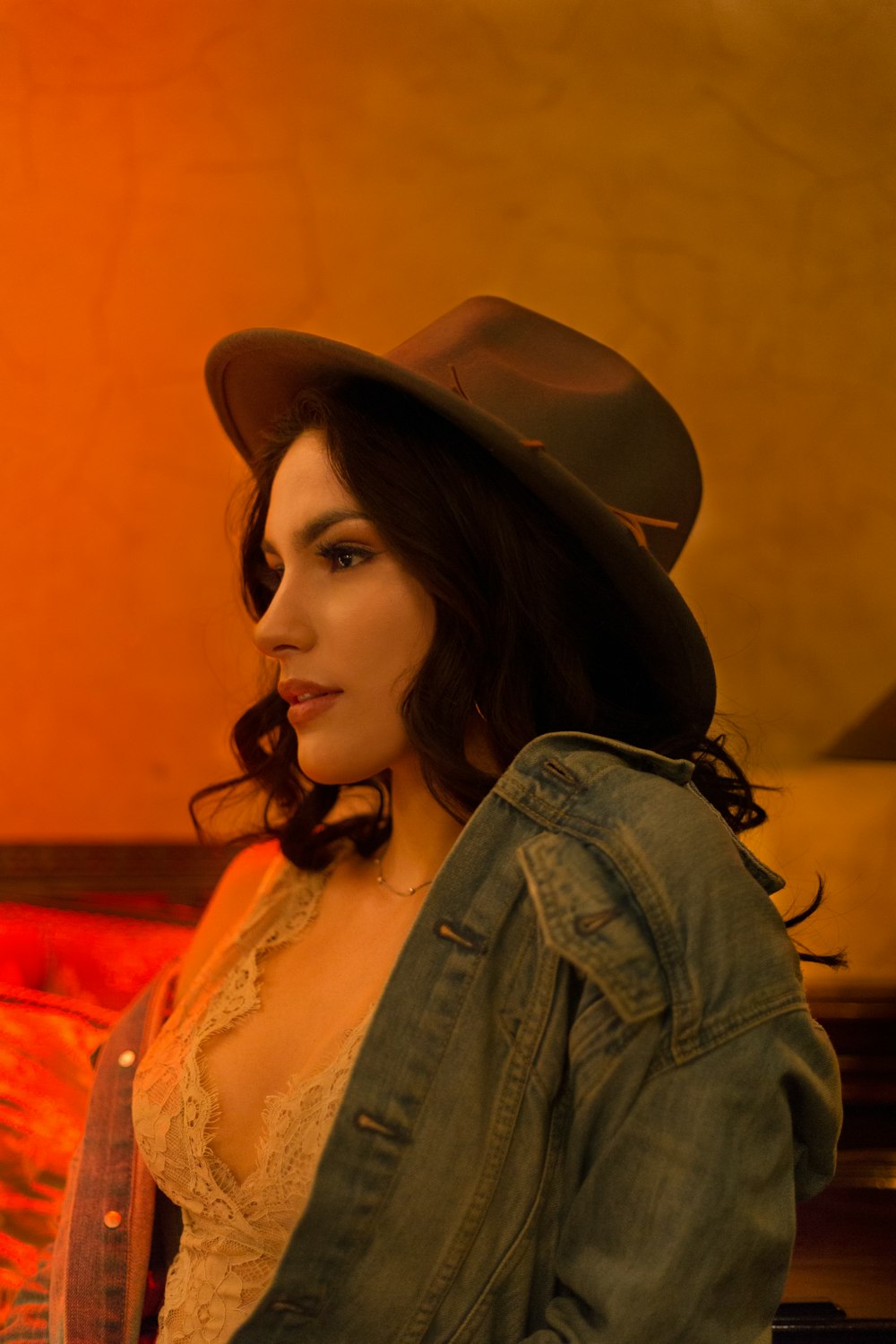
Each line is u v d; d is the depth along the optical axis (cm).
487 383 85
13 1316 101
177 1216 96
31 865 215
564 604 83
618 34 222
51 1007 138
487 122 223
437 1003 71
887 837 187
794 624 224
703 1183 62
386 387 83
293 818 99
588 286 223
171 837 223
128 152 221
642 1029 65
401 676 80
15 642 222
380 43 222
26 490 221
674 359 224
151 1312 96
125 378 222
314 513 81
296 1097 78
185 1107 83
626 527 78
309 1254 67
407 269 224
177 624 224
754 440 224
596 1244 65
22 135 220
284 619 81
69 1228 95
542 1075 70
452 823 88
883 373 225
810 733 224
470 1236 69
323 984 87
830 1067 68
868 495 225
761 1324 65
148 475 223
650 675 89
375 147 223
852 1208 134
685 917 66
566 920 66
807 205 224
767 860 186
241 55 221
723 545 224
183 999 96
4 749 222
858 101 223
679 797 73
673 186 224
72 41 219
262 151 222
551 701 83
